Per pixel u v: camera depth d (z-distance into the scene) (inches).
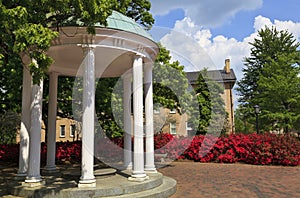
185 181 363.9
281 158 534.6
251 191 301.4
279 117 859.4
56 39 275.3
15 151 574.9
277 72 920.9
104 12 231.3
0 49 229.9
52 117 377.7
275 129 925.2
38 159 272.7
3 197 253.9
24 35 195.9
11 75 480.7
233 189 312.2
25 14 198.2
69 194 242.5
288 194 286.5
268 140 554.9
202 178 387.5
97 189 248.7
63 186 262.5
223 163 576.4
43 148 545.3
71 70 387.2
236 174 425.1
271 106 895.1
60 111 633.6
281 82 851.4
